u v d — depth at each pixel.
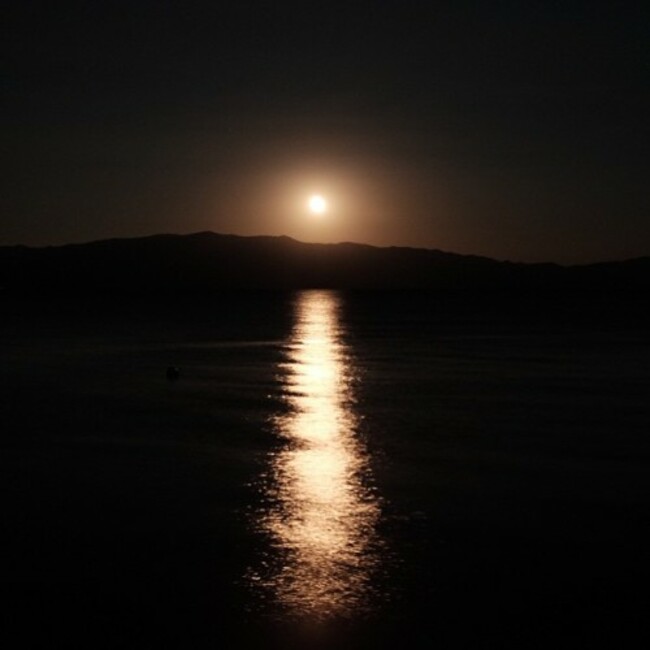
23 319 87.25
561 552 11.61
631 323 83.00
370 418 23.06
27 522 13.02
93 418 23.11
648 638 9.02
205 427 21.58
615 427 21.58
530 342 55.78
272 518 13.18
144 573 10.84
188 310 118.12
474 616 9.55
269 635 9.07
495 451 18.42
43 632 9.19
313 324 81.06
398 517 13.21
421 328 74.12
